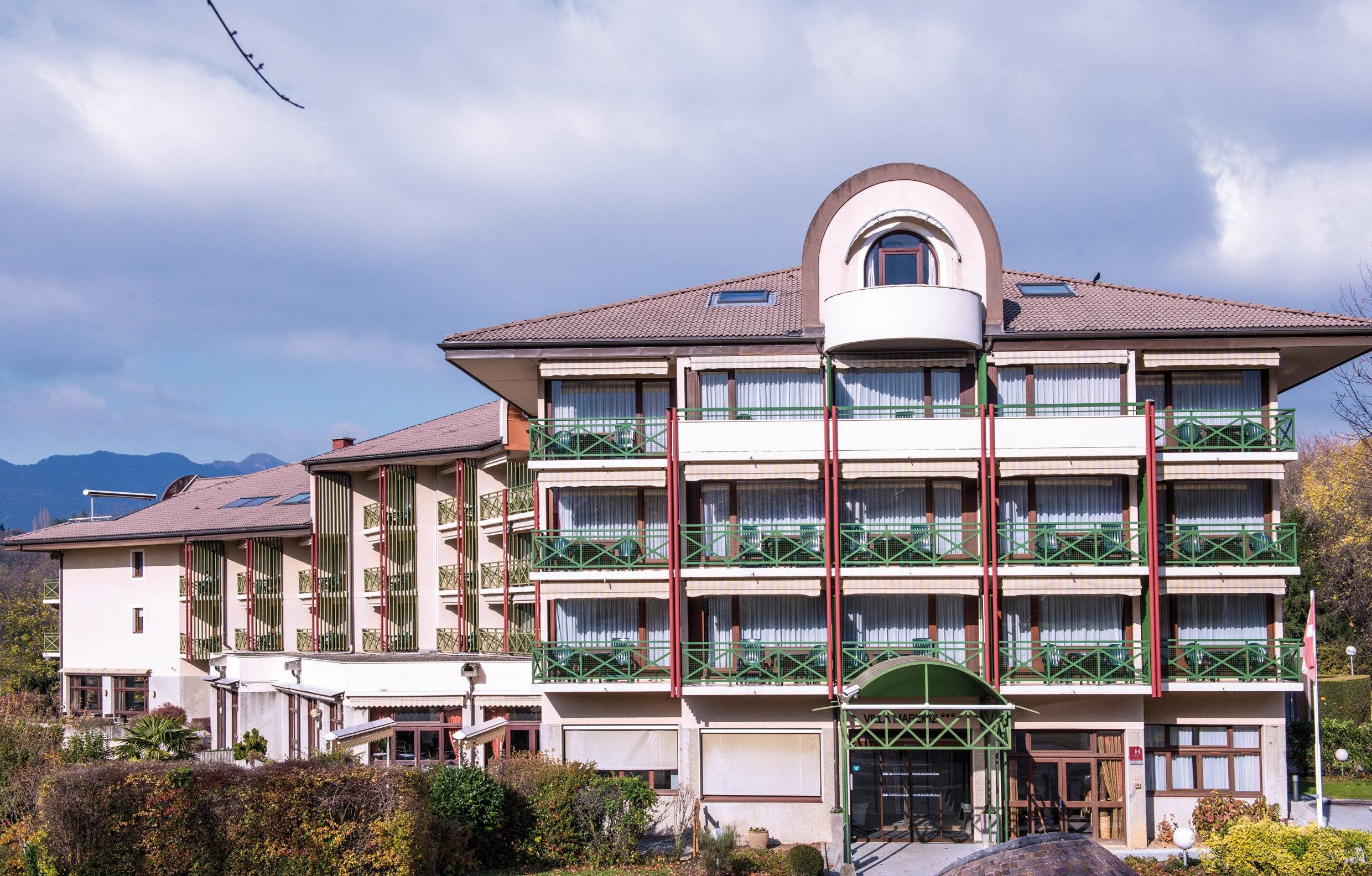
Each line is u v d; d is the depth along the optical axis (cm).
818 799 2869
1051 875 844
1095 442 2820
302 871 2250
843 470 2861
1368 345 2789
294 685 3803
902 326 2833
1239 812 2750
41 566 9469
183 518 5231
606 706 2962
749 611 2988
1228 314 2955
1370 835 2200
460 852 2514
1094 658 2855
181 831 2244
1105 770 2841
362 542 4531
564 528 3062
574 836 2641
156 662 5125
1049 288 3247
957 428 2852
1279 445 2884
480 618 4075
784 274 3462
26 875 2253
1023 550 2892
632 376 2991
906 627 2955
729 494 2992
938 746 2847
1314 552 4672
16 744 3019
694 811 2769
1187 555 2911
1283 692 2842
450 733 3381
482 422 4478
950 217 2964
